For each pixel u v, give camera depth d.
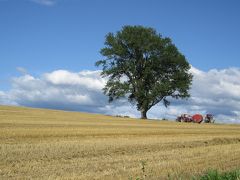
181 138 35.47
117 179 16.33
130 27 74.94
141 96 72.00
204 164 20.36
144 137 35.47
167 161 21.09
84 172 17.55
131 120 62.44
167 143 29.66
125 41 73.81
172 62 74.19
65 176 16.58
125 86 71.19
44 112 63.69
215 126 59.16
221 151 25.69
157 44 73.31
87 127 39.78
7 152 22.02
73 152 23.19
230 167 19.55
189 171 18.20
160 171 18.17
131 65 71.62
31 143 26.62
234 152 25.28
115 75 74.12
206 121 75.38
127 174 17.33
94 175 16.95
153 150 25.72
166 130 43.19
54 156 21.55
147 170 18.38
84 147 25.39
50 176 16.42
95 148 25.19
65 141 28.80
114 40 74.25
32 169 17.83
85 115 66.19
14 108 65.50
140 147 26.69
